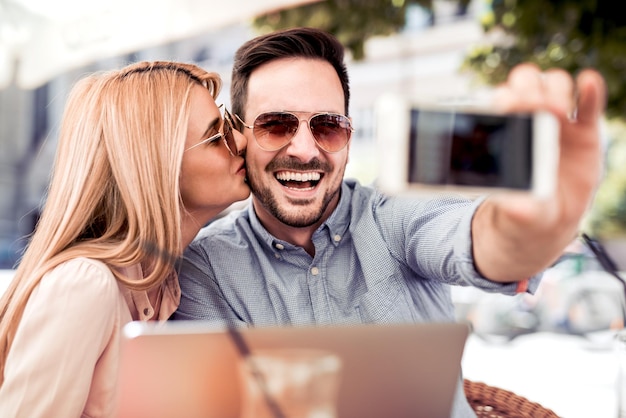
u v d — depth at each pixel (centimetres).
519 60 397
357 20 379
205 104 163
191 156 162
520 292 119
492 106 79
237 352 91
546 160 78
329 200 172
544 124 78
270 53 171
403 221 167
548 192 78
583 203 95
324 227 175
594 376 247
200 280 175
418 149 77
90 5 284
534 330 326
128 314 147
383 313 167
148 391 91
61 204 151
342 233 176
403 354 93
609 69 362
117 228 154
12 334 139
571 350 294
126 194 149
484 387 162
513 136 78
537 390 230
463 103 78
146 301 156
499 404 155
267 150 169
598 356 282
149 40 276
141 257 147
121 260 144
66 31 293
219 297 175
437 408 96
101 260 142
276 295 175
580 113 90
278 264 177
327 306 172
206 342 91
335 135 170
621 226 450
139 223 147
